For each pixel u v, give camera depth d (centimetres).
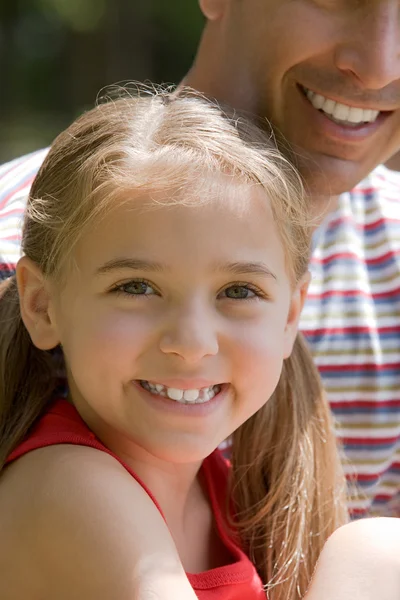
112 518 212
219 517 266
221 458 284
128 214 226
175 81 1755
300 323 310
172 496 253
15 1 1827
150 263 223
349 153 294
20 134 1562
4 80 1791
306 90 296
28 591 218
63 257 237
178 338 222
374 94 286
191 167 232
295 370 283
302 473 278
